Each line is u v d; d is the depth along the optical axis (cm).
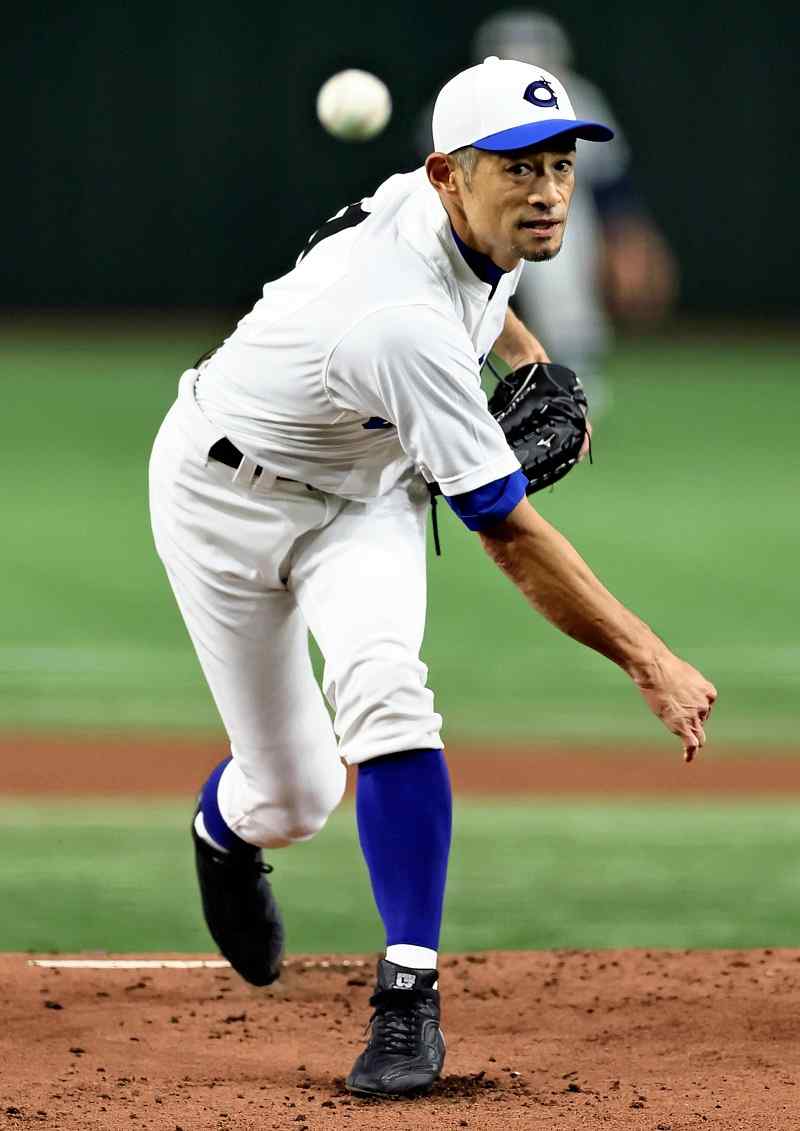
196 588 1348
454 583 4284
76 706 2969
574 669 3344
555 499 5281
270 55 8706
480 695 3114
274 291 1278
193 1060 1348
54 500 5159
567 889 2020
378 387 1197
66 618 3697
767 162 8956
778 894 2003
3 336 9012
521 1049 1377
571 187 1192
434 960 1255
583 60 8794
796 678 3203
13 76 8888
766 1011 1474
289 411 1256
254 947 1512
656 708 1226
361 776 1264
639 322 9112
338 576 1277
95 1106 1198
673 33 8800
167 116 8844
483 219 1185
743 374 8306
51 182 8975
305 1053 1377
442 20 8612
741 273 9081
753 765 2650
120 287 9062
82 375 7869
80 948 1784
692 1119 1165
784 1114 1175
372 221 1241
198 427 1305
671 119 8888
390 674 1241
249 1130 1144
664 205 8975
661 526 4834
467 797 2456
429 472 1220
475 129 1164
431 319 1188
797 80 8875
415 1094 1224
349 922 1908
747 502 5231
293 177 8806
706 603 3869
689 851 2189
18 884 2017
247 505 1300
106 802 2394
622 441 6444
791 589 4028
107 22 8775
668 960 1653
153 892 1995
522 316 6112
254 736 1387
